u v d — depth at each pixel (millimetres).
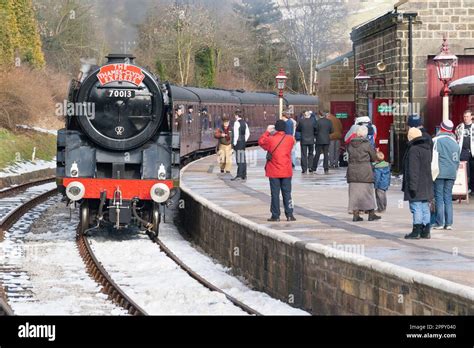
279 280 13555
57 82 55969
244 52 68812
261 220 16875
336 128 31125
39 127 51406
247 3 73375
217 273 15570
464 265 11375
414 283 9516
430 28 26156
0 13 48594
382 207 18047
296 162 33656
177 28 55500
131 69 18859
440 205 15266
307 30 72438
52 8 60594
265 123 52000
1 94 44875
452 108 24594
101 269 14445
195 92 40594
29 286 13500
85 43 59156
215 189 24062
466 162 19328
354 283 10930
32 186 33812
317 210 18562
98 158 18922
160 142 19016
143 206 19250
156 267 15617
